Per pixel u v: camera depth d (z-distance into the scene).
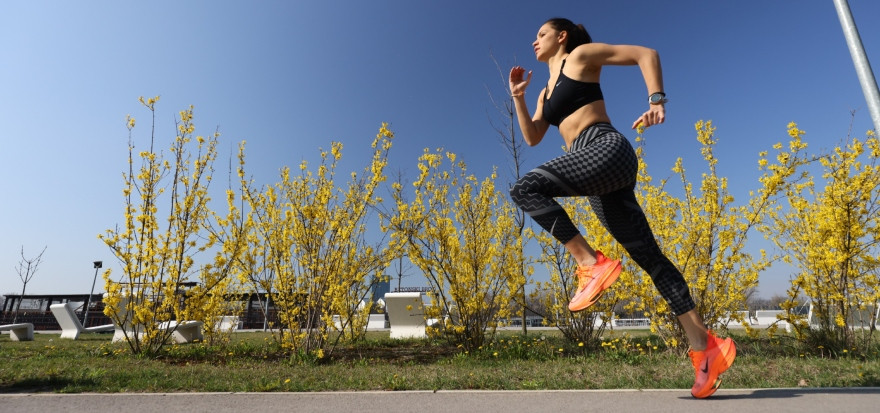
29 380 3.52
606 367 4.34
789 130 5.11
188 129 6.55
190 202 6.28
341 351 6.88
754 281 5.44
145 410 2.18
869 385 3.11
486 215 6.65
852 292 5.42
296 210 5.98
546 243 7.48
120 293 6.12
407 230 6.20
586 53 2.00
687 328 2.16
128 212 6.05
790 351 5.49
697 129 5.73
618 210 2.09
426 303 7.94
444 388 3.29
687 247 5.67
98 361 5.23
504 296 6.77
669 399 2.23
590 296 1.84
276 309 6.39
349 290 7.18
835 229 5.30
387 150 5.96
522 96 2.41
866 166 5.18
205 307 6.54
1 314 22.39
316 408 2.21
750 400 2.16
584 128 1.99
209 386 3.35
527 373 4.00
